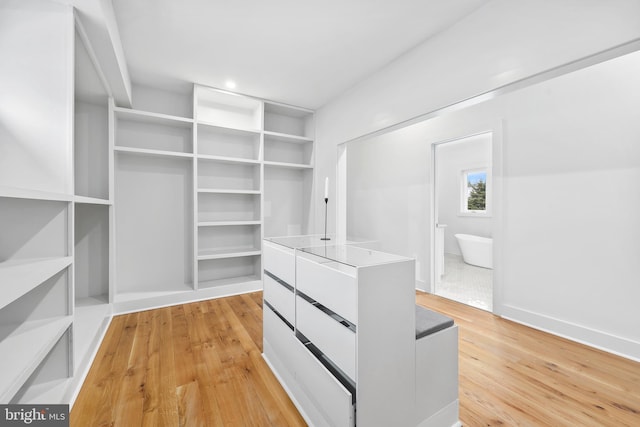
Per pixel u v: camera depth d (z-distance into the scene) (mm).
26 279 1050
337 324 1209
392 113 2686
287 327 1686
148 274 3295
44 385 1463
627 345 2029
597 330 2182
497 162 2812
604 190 2158
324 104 3797
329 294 1271
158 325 2574
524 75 1694
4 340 1256
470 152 5875
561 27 1538
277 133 3783
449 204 6316
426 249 3646
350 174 4898
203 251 3637
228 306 3092
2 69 1469
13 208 1414
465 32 2029
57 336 1320
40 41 1513
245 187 3900
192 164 3469
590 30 1438
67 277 1530
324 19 2094
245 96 3494
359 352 1078
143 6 1939
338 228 3592
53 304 1505
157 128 3303
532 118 2564
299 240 2016
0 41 1467
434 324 1367
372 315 1111
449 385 1390
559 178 2395
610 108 2127
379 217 4352
